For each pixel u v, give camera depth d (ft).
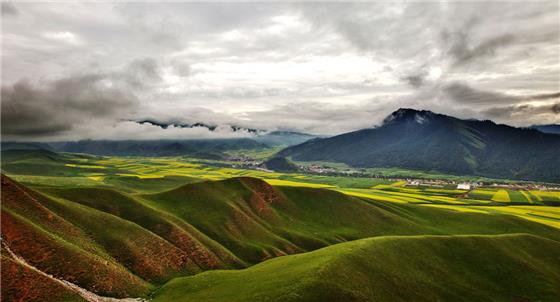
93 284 189.37
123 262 235.20
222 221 362.53
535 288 257.75
